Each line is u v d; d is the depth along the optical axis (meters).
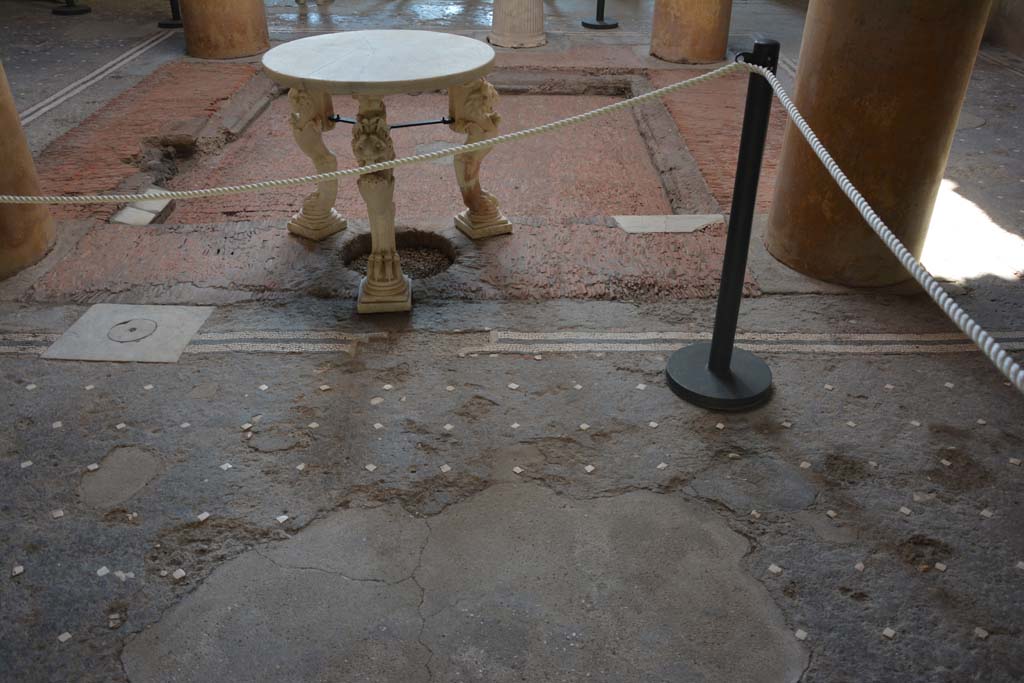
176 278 3.96
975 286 4.00
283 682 2.11
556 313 3.75
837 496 2.71
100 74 7.96
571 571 2.44
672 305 3.83
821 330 3.63
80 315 3.67
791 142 3.96
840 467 2.84
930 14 3.27
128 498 2.67
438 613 2.30
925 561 2.47
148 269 4.03
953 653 2.18
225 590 2.36
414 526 2.59
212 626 2.25
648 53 9.10
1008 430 3.02
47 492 2.69
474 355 3.44
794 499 2.70
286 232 4.39
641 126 7.07
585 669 2.14
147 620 2.27
